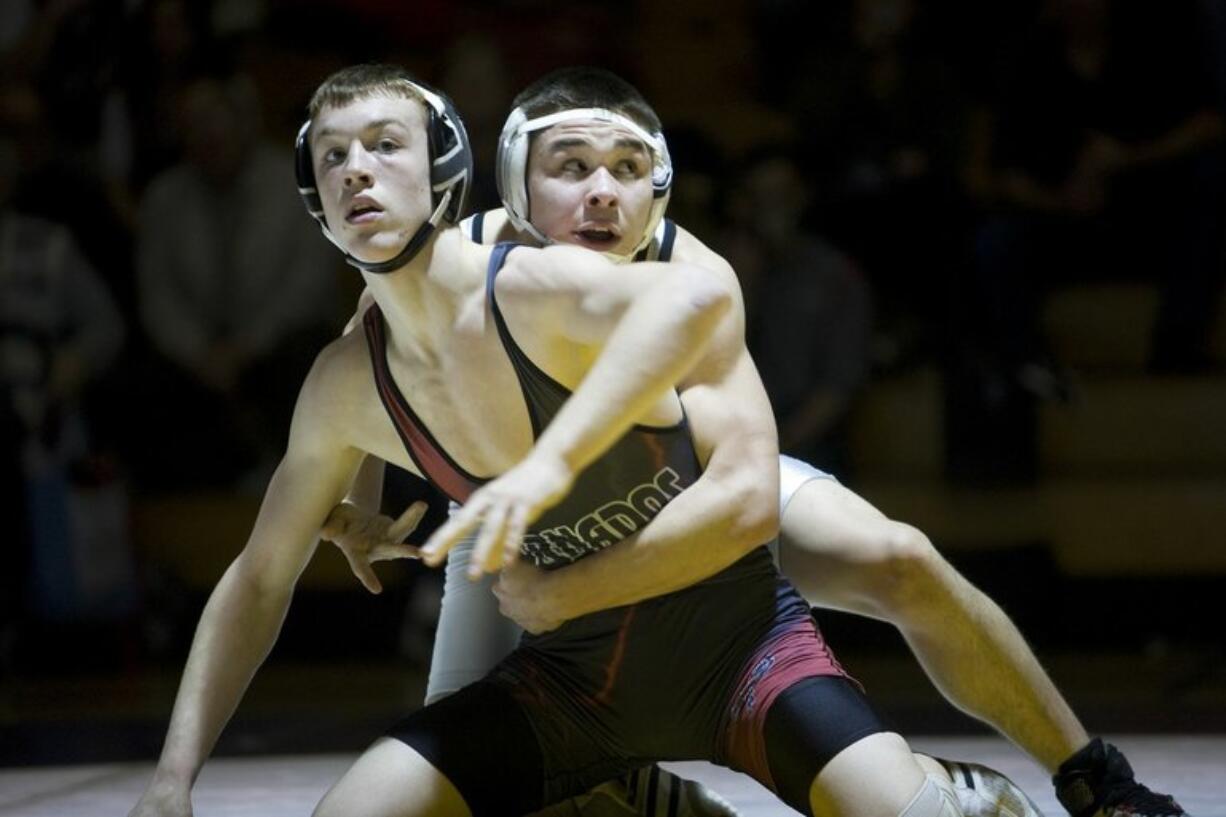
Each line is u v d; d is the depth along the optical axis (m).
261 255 12.94
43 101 13.36
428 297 4.90
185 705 5.30
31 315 12.02
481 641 5.86
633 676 5.11
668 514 4.90
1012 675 5.61
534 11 15.19
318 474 5.27
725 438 4.94
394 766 4.96
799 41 15.13
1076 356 14.00
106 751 8.95
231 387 12.88
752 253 12.54
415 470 5.24
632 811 5.61
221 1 14.15
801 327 12.46
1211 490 12.51
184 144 13.20
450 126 4.93
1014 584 12.37
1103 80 13.55
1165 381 13.39
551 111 5.25
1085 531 12.43
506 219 5.66
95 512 11.98
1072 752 5.66
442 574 12.23
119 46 13.54
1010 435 12.78
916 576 5.52
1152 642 12.34
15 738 9.41
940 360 13.05
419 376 5.00
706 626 5.08
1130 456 13.38
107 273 13.17
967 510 12.48
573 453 4.30
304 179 5.01
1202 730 8.93
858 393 13.23
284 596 5.42
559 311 4.75
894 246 13.19
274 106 14.96
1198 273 13.52
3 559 11.81
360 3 15.02
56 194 12.85
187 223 12.97
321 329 13.02
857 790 4.79
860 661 12.04
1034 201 13.46
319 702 10.75
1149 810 5.50
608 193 5.17
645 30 15.98
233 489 12.91
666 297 4.47
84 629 12.01
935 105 13.34
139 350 13.30
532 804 5.17
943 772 5.06
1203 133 13.48
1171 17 13.48
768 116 15.09
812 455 12.45
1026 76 13.56
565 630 5.18
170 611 12.46
